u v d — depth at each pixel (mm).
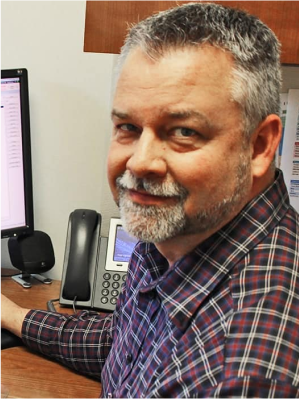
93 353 869
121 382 724
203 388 539
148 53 574
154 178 588
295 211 681
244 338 535
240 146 585
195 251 643
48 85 1231
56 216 1297
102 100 1218
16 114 1154
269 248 609
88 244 1108
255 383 500
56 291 1196
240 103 569
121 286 1087
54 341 906
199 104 556
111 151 651
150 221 607
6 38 1227
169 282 657
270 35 626
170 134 581
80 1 1175
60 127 1248
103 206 1253
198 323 598
